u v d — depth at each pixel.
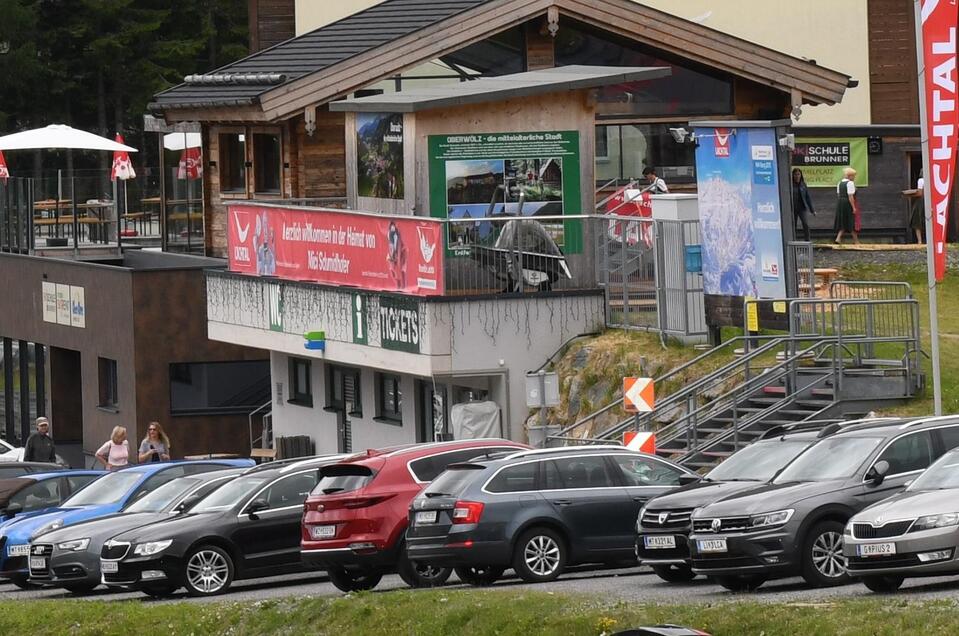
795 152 88.38
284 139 94.31
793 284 62.03
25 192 113.44
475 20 87.75
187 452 97.06
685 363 64.44
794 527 44.25
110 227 114.00
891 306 62.16
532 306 71.38
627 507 51.59
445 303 69.88
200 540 56.91
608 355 69.00
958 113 54.97
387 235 73.38
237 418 97.62
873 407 60.31
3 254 114.25
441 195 73.69
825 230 88.50
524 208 74.56
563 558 50.91
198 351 97.19
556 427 65.69
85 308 102.81
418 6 95.12
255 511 57.62
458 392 75.31
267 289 82.94
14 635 51.53
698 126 65.12
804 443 48.78
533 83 74.44
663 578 49.66
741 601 40.47
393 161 75.44
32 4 175.88
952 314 73.38
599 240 72.56
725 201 64.38
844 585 44.50
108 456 84.56
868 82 115.31
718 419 61.84
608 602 42.59
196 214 110.19
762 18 116.31
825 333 62.75
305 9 121.19
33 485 72.25
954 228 89.62
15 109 179.50
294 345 80.88
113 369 100.81
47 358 108.88
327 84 88.00
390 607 45.44
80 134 113.69
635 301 70.62
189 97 95.31
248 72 93.19
